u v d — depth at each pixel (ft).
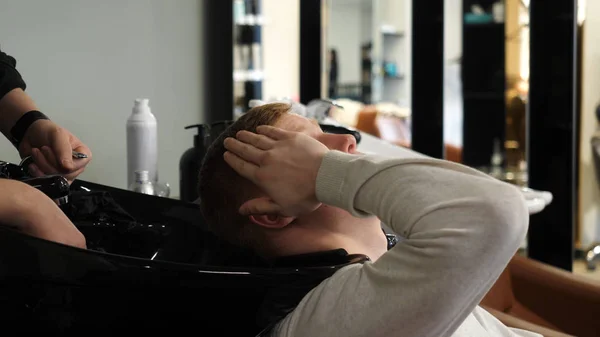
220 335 2.36
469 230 2.20
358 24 19.06
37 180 2.78
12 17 6.56
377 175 2.41
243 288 2.28
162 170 8.07
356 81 19.21
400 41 18.94
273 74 13.89
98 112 7.32
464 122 15.85
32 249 2.10
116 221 3.31
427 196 2.30
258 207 2.64
